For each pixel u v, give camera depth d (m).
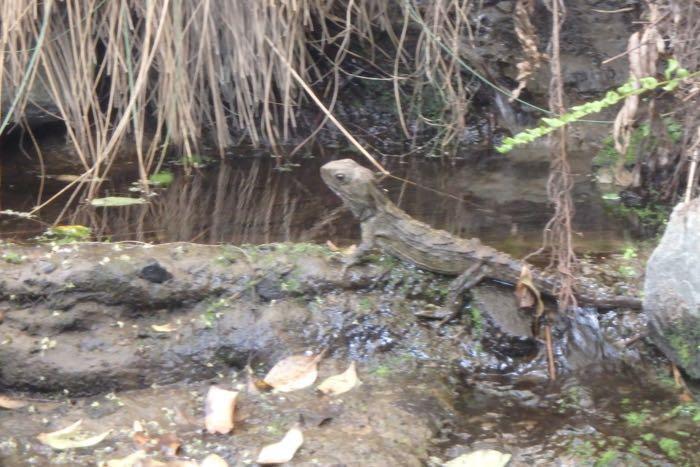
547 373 3.56
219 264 3.74
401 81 6.41
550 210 4.76
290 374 3.45
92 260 3.63
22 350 3.45
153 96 5.60
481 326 3.69
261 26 5.59
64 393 3.44
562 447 3.04
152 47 5.54
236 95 5.97
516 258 4.04
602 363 3.60
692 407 3.29
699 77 4.14
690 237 3.26
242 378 3.52
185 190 5.12
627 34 6.47
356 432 3.10
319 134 6.31
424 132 6.27
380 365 3.55
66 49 5.54
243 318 3.65
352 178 3.77
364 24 6.40
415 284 3.81
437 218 4.62
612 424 3.20
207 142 6.03
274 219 4.59
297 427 3.10
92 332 3.57
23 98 5.59
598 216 4.71
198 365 3.55
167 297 3.65
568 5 6.58
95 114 5.38
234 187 5.20
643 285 3.78
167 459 2.95
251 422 3.18
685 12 4.32
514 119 6.32
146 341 3.58
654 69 4.46
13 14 5.09
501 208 4.80
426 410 3.25
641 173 5.06
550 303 3.77
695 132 4.55
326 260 3.83
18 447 3.05
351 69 6.53
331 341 3.62
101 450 3.03
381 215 3.82
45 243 4.10
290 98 6.06
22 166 5.52
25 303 3.54
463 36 6.37
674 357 3.49
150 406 3.32
